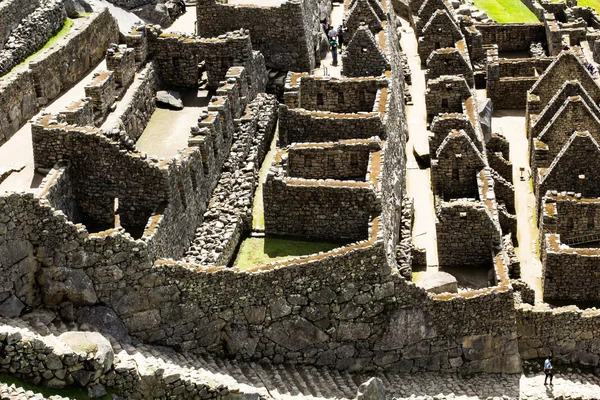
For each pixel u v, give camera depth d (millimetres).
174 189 68062
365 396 60906
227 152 77062
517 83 105188
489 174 80812
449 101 91812
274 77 88750
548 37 118875
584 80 101125
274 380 66438
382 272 68188
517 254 84750
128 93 77625
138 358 61688
